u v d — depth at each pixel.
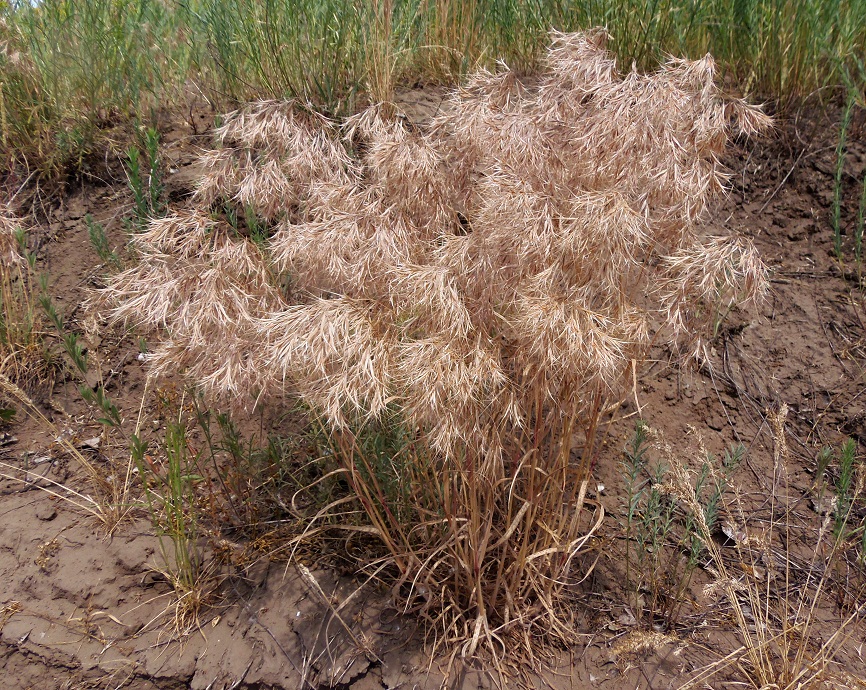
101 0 4.17
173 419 3.08
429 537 2.57
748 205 3.77
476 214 2.43
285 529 2.74
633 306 2.40
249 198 2.43
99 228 3.50
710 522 2.49
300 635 2.43
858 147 3.82
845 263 3.55
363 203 2.26
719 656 2.41
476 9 4.39
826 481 2.93
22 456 3.05
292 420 3.09
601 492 2.89
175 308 2.19
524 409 2.42
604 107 2.22
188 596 2.51
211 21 4.10
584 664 2.40
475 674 2.35
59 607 2.51
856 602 2.56
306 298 2.59
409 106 4.15
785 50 3.95
